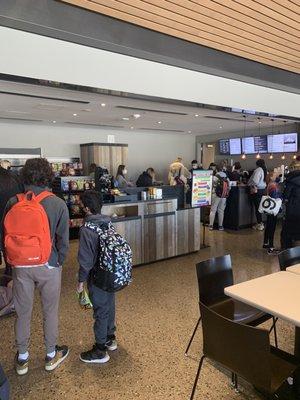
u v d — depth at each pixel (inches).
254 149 418.3
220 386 86.1
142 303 137.5
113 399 81.6
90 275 93.7
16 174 130.3
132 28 141.6
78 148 398.6
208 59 171.0
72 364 95.9
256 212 294.4
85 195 94.5
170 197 211.0
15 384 87.1
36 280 86.6
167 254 202.7
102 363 96.0
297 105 263.0
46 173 87.0
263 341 56.1
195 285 158.2
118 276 90.3
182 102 201.6
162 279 167.2
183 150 497.7
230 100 217.3
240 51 174.1
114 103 227.0
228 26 144.4
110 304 99.4
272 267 182.9
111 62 152.1
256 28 147.8
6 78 139.0
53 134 379.6
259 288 77.1
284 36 157.5
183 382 87.8
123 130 432.5
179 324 119.2
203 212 279.9
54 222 86.0
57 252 88.6
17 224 81.7
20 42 125.3
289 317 61.6
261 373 58.1
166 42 153.3
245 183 317.1
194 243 216.8
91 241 90.1
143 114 286.2
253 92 220.2
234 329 60.3
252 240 251.8
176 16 133.8
